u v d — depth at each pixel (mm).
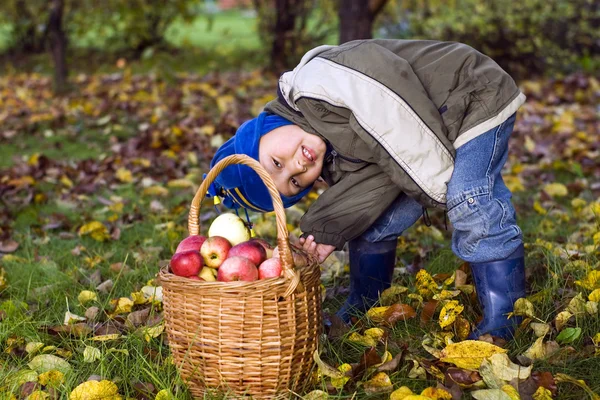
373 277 2783
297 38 10039
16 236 3955
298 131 2420
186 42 11992
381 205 2502
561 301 2686
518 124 6480
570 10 9258
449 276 2918
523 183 4738
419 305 2697
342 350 2430
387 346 2418
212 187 2625
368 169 2471
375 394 2152
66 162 5691
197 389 2201
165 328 2396
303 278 2129
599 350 2279
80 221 4242
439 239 3674
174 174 5254
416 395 1993
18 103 8258
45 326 2688
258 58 11305
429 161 2309
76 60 11516
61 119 7301
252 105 7480
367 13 5383
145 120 7188
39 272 3348
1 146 6426
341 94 2283
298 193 2559
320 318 2307
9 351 2512
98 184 5047
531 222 3852
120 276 3242
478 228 2336
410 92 2295
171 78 8930
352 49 2379
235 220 2359
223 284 2057
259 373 2121
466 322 2482
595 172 4988
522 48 8984
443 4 9562
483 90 2361
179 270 2176
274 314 2084
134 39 11266
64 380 2256
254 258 2176
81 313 2885
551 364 2270
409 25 9680
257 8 10578
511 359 2316
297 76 2387
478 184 2330
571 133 6031
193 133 6305
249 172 2453
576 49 9562
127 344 2512
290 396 2166
